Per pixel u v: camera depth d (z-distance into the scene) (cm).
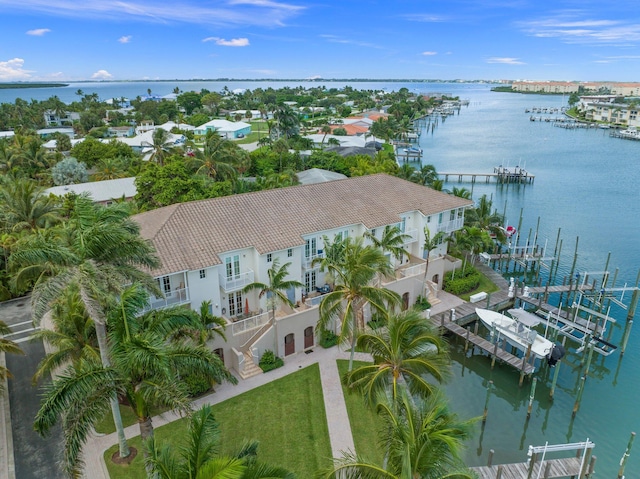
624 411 3456
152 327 2103
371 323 3844
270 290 3394
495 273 5494
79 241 2038
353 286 3061
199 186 5750
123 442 2516
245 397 3144
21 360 3491
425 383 2403
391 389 2491
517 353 4162
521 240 7044
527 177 11100
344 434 2819
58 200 6162
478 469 2733
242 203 3959
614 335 4481
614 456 3008
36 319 1902
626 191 10056
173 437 2742
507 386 3744
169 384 1928
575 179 11269
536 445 3097
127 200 6725
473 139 17925
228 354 3403
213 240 3503
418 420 1794
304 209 4106
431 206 4731
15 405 2980
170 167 5791
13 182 6219
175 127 14112
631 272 5878
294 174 7444
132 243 2088
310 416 2972
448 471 1639
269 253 3578
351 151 11356
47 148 11112
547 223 7856
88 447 2655
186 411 1891
